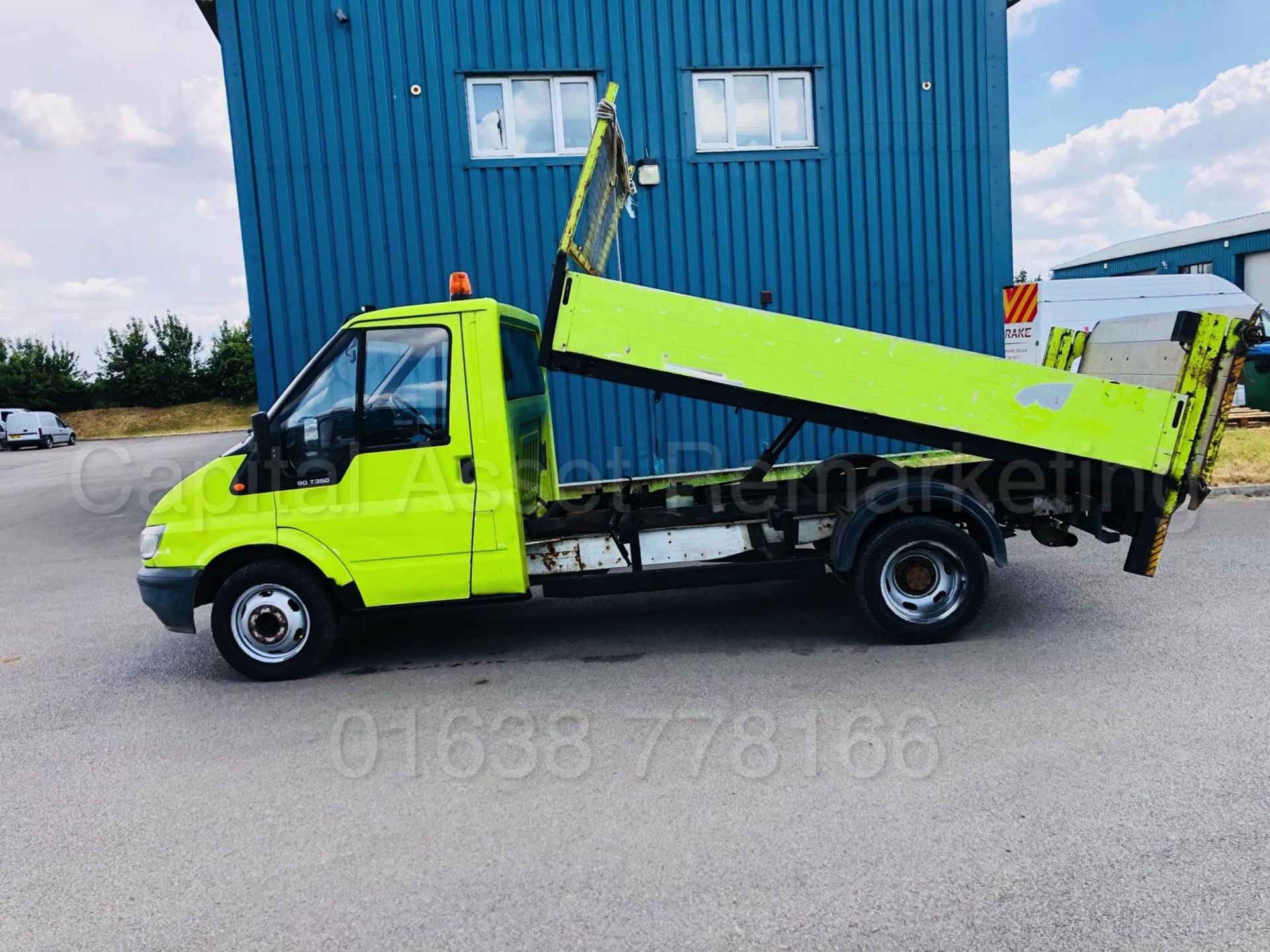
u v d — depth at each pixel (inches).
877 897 116.3
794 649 220.4
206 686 217.2
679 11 415.8
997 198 445.1
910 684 191.6
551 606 276.4
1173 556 291.0
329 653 231.8
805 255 434.3
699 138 426.3
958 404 206.8
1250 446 480.7
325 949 111.5
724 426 434.0
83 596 329.1
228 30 394.6
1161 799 137.3
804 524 230.1
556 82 414.9
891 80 432.1
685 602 271.9
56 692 219.1
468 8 403.5
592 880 123.6
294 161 402.3
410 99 404.8
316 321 409.1
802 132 434.0
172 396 2066.9
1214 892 113.9
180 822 147.1
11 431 1546.5
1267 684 181.2
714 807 142.0
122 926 118.5
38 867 134.9
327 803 150.9
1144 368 227.0
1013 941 106.5
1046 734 162.7
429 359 207.3
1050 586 265.0
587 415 426.3
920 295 442.9
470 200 411.8
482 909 118.2
